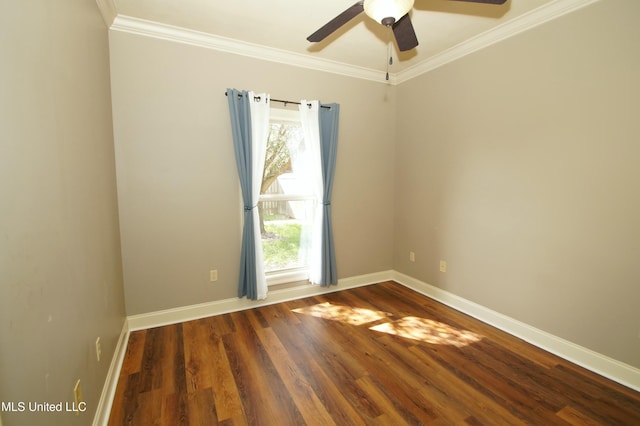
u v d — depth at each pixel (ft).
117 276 7.55
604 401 5.91
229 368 6.97
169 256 9.09
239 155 9.48
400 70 11.72
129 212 8.52
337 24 5.63
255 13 7.84
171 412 5.65
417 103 11.47
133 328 8.73
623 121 6.28
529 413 5.61
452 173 10.18
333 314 9.82
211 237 9.61
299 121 10.69
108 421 5.43
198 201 9.35
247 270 9.88
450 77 10.07
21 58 3.06
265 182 10.57
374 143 12.28
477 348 7.81
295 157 10.98
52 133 3.76
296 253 11.34
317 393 6.16
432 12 7.75
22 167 2.98
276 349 7.75
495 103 8.71
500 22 8.17
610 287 6.59
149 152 8.64
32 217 3.14
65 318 3.90
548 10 7.33
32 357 3.01
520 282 8.30
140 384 6.41
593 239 6.83
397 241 12.82
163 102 8.71
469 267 9.74
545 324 7.77
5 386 2.54
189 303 9.43
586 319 7.00
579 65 6.89
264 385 6.40
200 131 9.22
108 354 6.15
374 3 4.76
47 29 3.73
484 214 9.20
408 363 7.17
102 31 7.18
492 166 8.90
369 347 7.86
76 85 4.84
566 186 7.24
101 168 6.41
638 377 6.23
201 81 9.14
